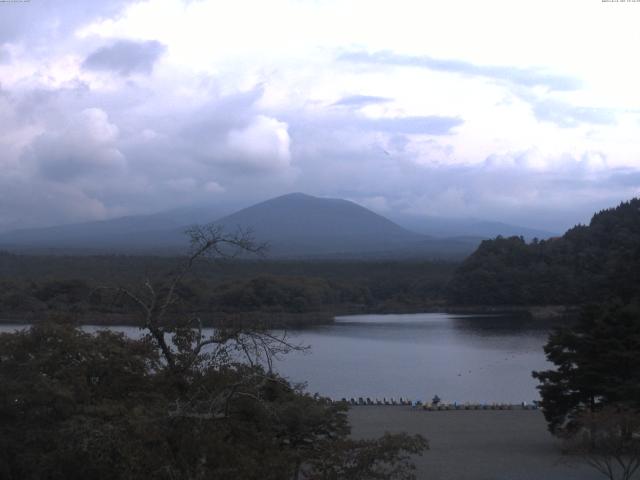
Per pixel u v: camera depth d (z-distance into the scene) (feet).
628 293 344.90
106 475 56.44
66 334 69.21
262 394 74.33
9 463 60.23
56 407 61.36
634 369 130.93
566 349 149.59
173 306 73.61
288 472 63.57
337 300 583.58
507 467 118.93
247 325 71.82
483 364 279.28
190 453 57.82
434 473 115.44
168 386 66.54
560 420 134.31
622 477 109.81
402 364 276.21
